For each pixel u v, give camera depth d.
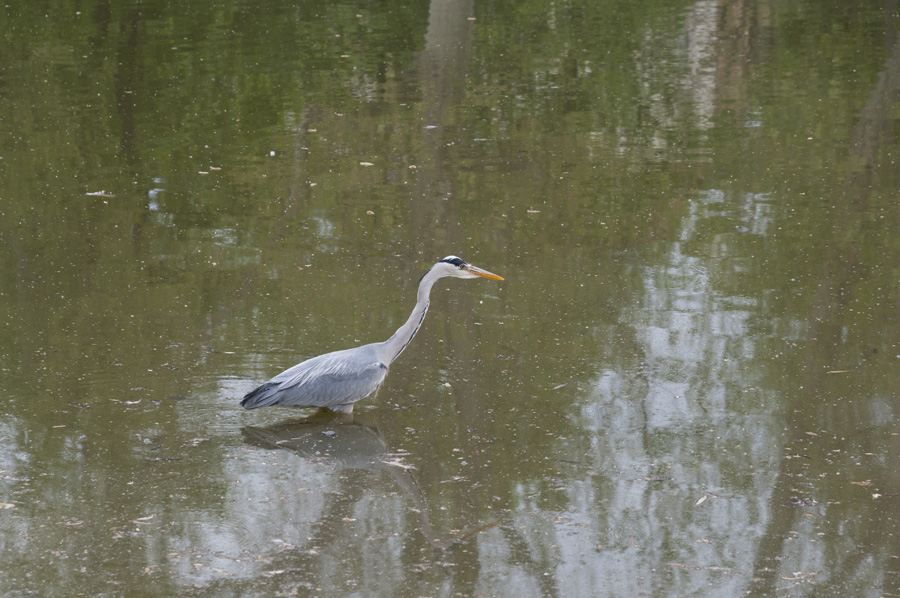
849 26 36.41
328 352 11.98
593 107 25.52
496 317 13.22
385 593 7.62
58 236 16.02
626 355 12.12
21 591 7.50
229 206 17.69
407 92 26.78
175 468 9.48
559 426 10.42
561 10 40.31
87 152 20.81
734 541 8.45
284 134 22.52
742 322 13.10
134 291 13.85
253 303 13.52
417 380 11.46
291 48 31.91
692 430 10.36
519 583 7.80
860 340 12.57
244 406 10.27
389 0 40.00
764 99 26.36
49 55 29.83
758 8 40.22
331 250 15.66
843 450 9.97
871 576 7.97
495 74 29.33
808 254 15.54
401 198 18.23
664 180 19.42
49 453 9.60
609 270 14.94
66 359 11.64
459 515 8.82
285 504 8.92
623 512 8.88
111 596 7.48
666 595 7.66
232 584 7.68
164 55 30.33
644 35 35.59
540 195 18.48
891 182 19.22
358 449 10.00
